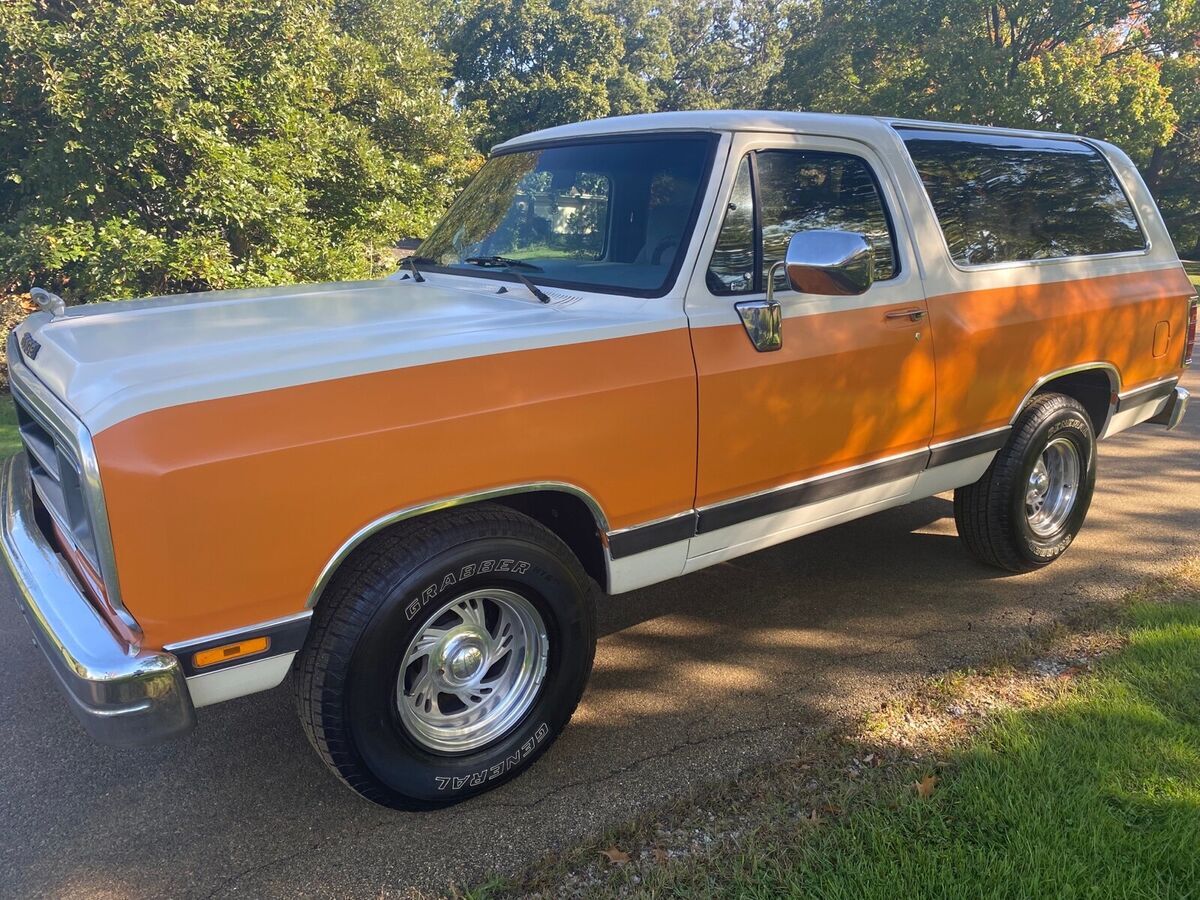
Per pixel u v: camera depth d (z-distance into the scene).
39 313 3.18
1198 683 3.24
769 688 3.43
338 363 2.31
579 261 3.32
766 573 4.54
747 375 3.02
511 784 2.86
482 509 2.60
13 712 3.28
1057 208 4.36
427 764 2.63
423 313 2.91
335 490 2.27
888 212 3.58
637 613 4.11
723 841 2.54
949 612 4.05
